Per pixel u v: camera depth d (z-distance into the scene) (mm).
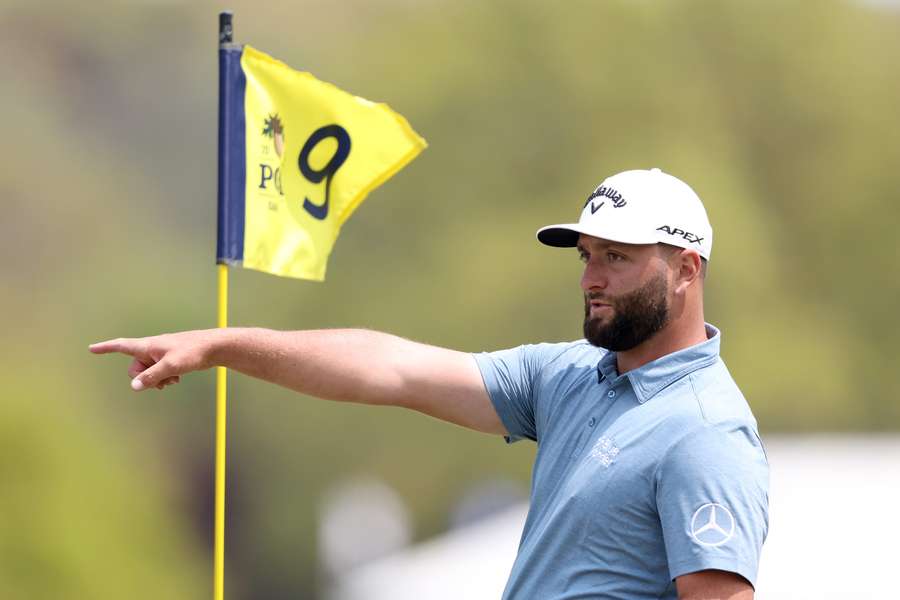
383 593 54438
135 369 16234
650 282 14867
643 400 14812
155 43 153500
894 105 117562
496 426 16703
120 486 83250
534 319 104312
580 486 14750
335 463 113000
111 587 75312
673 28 113625
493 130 110000
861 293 115500
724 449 14258
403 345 16922
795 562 39219
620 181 15172
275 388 114375
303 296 111688
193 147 150375
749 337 105938
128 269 133500
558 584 14766
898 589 37844
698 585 13969
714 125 113125
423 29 114438
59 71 151750
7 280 130500
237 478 116062
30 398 72438
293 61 139375
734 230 107250
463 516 108000
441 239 108625
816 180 116312
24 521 69125
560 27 110438
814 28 116625
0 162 136000
